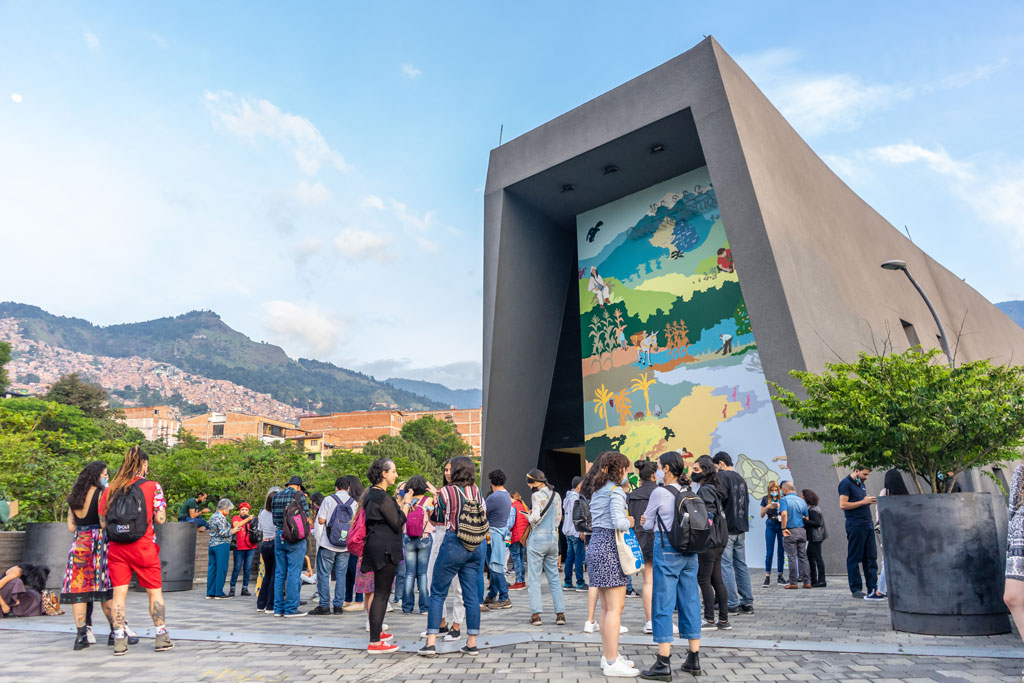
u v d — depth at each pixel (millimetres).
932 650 5664
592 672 5168
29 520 15477
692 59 17062
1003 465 7895
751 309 15461
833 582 12242
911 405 7020
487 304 21312
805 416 8164
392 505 6328
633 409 19750
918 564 6562
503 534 9289
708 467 6727
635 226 20984
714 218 19141
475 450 136125
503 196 21141
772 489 12516
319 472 36188
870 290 21188
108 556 6254
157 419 128625
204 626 7992
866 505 9570
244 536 12539
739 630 6980
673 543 5020
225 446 35375
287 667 5465
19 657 5945
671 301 19531
